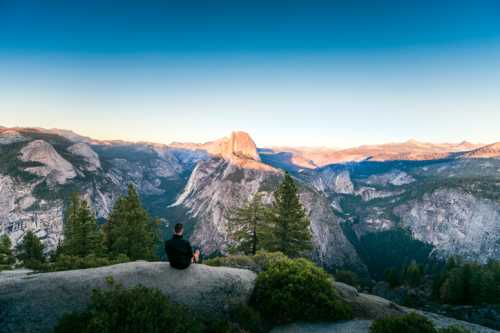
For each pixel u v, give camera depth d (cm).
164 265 1147
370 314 1163
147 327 641
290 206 2962
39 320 752
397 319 887
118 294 710
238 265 1642
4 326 725
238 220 3284
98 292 700
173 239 1117
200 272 1139
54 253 4259
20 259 4400
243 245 3281
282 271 1186
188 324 724
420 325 865
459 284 5031
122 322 636
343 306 1110
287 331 961
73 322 656
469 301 4878
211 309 935
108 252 3278
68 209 4019
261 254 1827
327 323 1030
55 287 902
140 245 3262
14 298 833
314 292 1106
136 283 964
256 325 946
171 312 725
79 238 3331
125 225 3241
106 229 3516
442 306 4872
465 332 879
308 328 984
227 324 857
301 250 2959
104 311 638
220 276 1139
